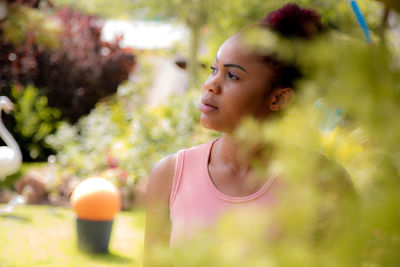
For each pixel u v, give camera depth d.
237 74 1.06
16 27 10.17
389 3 0.45
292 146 0.43
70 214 6.29
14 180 7.81
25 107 9.38
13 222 5.68
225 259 0.38
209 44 9.01
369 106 0.39
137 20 11.84
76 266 4.30
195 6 8.72
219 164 1.14
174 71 12.99
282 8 1.02
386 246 0.39
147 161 6.61
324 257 0.41
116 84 10.76
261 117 1.09
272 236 0.42
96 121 7.70
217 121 1.09
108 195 4.77
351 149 0.42
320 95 0.42
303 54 0.43
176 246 0.41
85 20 11.09
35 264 4.31
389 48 0.40
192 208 1.10
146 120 7.08
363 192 0.40
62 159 7.17
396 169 0.40
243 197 1.05
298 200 0.41
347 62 0.39
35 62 10.18
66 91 10.40
